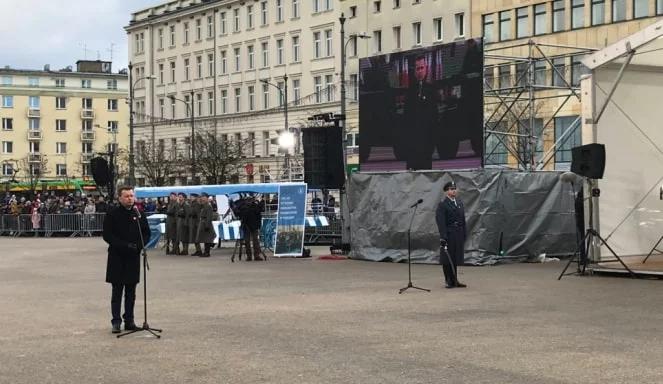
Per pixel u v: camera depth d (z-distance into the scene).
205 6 84.25
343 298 13.66
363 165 24.80
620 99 17.98
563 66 41.94
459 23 60.00
